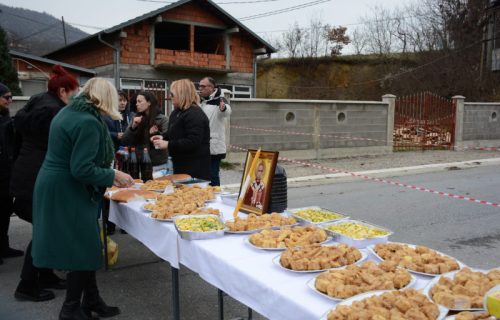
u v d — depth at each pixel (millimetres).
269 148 12516
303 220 3021
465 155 14766
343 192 9000
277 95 37281
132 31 19031
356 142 14258
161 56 19844
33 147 3898
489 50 28047
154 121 5203
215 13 20828
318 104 13289
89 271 3098
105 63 19688
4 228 4891
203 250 2562
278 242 2525
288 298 1900
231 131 11820
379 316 1594
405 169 11445
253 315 3605
